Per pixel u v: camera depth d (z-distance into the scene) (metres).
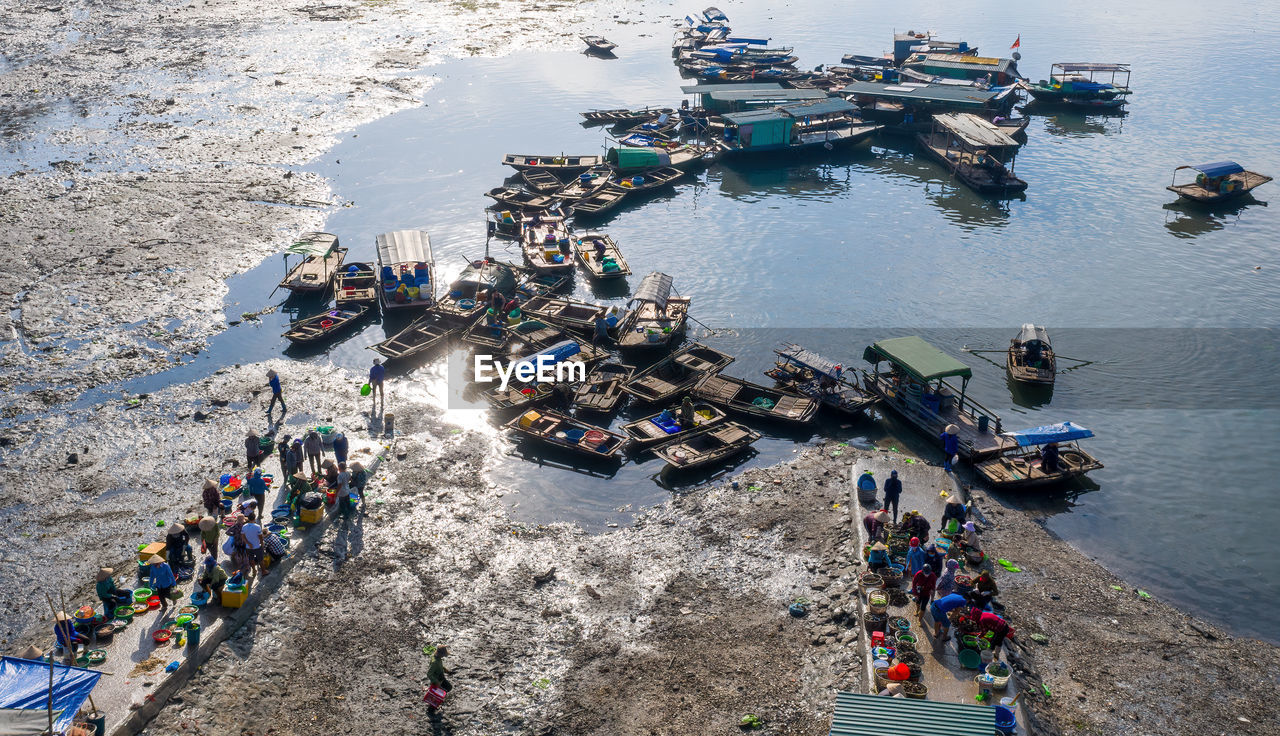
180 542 35.59
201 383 50.38
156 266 62.91
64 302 57.97
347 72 109.06
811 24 139.38
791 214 75.75
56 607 34.75
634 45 125.38
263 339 55.25
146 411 47.66
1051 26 137.00
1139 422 47.53
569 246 65.38
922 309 59.97
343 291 58.91
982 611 31.06
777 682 31.52
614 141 90.31
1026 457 44.06
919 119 96.81
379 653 32.94
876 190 80.94
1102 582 36.78
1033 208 75.94
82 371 51.19
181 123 90.81
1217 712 30.62
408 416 48.06
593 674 32.25
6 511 40.25
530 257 63.91
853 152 91.25
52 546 38.06
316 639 33.38
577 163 82.56
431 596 35.75
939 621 30.86
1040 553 38.28
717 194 80.25
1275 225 71.31
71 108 94.38
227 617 33.22
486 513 40.91
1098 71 107.00
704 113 94.56
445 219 72.69
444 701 30.92
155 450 44.53
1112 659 32.84
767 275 65.00
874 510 38.94
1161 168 83.38
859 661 31.41
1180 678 32.03
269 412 47.91
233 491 40.34
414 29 128.62
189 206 72.31
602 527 40.25
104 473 42.88
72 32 122.25
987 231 71.69
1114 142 90.44
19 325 55.31
